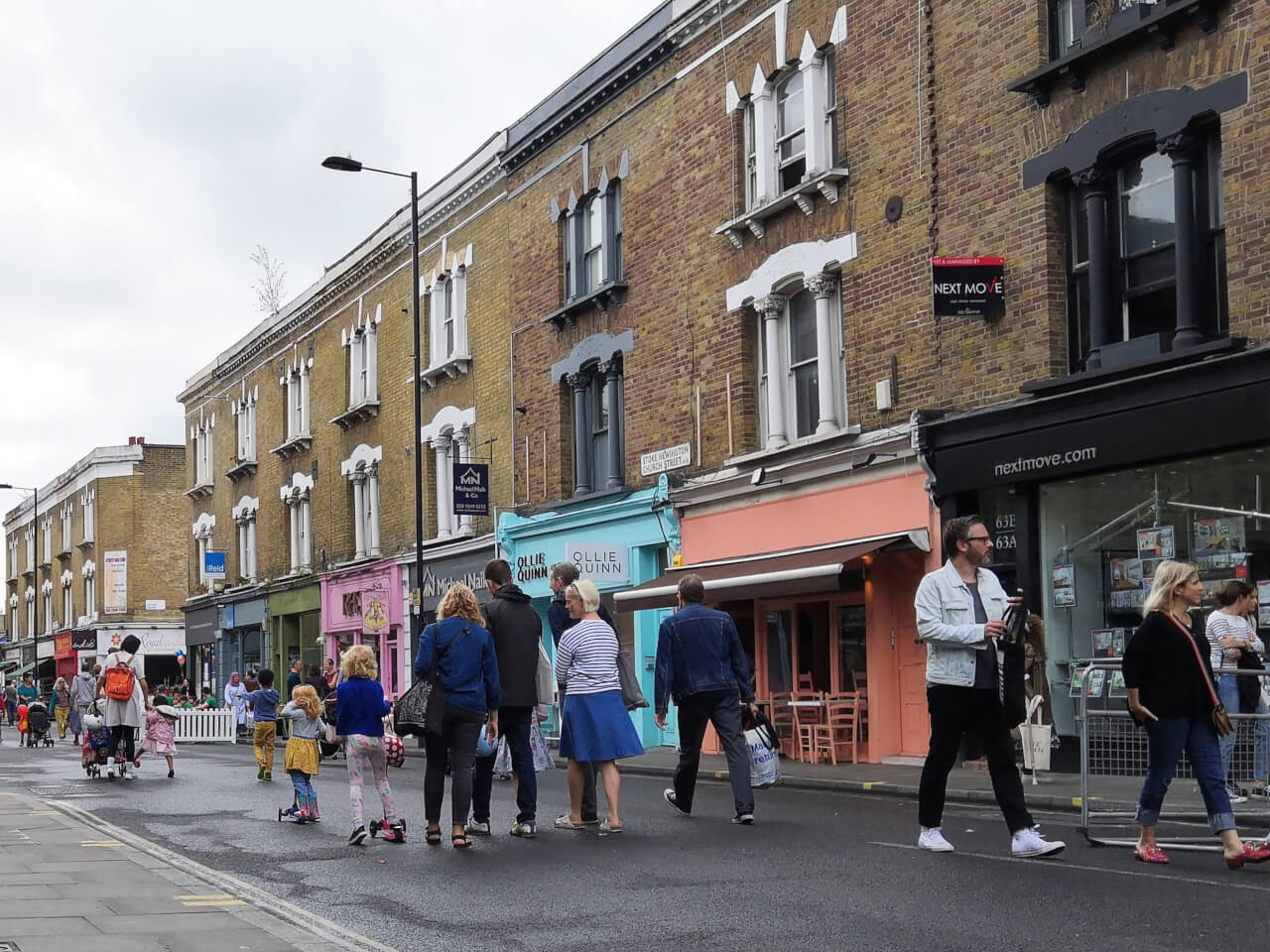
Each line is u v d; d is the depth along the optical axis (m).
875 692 18.80
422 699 10.80
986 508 17.09
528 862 9.99
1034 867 8.83
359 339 38.56
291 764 13.35
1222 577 14.09
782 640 21.39
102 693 20.94
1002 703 9.23
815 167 19.92
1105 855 9.38
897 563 18.73
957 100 17.44
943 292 16.34
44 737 37.81
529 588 27.75
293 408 43.66
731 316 22.00
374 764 11.59
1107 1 15.44
